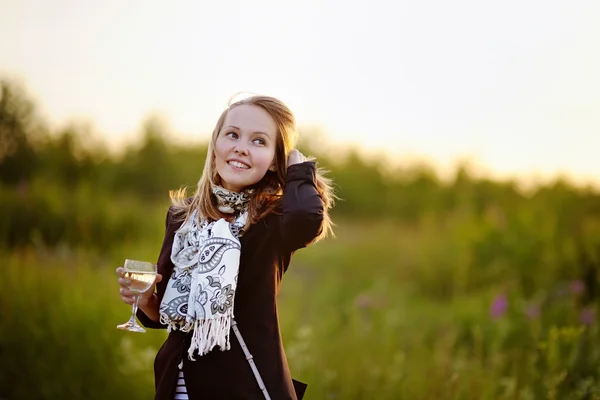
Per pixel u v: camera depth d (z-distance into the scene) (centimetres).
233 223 297
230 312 282
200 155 2117
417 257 1094
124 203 1350
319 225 292
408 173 2130
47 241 1145
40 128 1834
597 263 792
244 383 283
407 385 521
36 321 630
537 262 877
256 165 297
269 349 288
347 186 2172
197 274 286
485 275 934
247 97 313
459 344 671
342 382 545
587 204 1031
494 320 696
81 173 1847
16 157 1764
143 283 295
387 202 2091
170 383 288
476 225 1056
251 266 291
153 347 606
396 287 988
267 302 292
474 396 479
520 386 482
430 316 827
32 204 1195
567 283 789
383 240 1265
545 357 495
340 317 769
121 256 902
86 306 636
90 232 1162
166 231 318
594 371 477
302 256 1251
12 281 720
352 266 1139
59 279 736
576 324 622
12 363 593
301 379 538
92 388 569
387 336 669
